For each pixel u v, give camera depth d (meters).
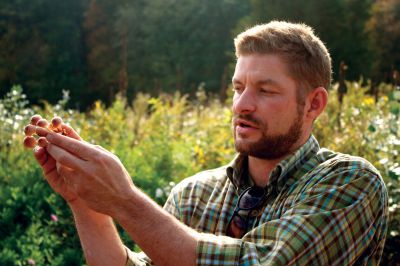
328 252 1.47
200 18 33.97
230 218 1.69
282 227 1.45
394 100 4.08
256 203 1.66
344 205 1.53
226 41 33.59
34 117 1.53
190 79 33.28
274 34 1.60
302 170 1.66
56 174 1.60
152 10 34.81
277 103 1.58
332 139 4.65
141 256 1.75
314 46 1.62
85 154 1.38
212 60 33.44
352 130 4.63
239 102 1.59
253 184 1.73
